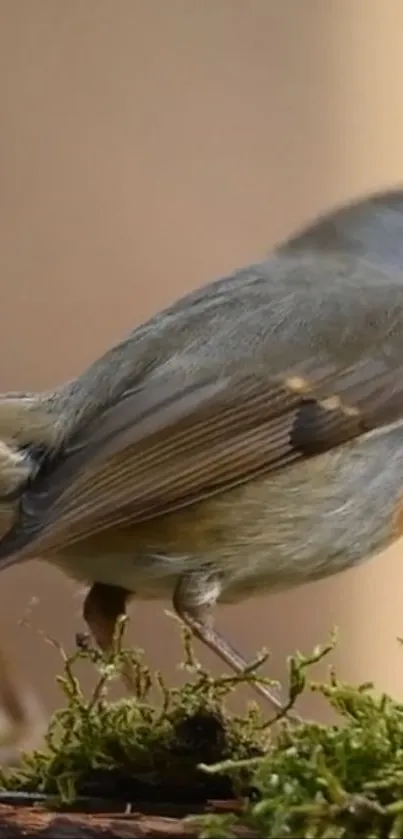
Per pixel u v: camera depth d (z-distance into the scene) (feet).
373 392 4.53
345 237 4.62
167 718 4.42
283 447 4.50
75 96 5.50
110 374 4.51
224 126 5.56
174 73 5.56
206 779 4.38
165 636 5.08
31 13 5.51
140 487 4.47
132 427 4.48
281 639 5.22
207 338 4.52
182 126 5.54
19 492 4.48
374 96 5.71
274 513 4.50
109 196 5.46
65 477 4.47
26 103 5.47
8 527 4.49
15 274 5.38
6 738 4.77
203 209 5.49
